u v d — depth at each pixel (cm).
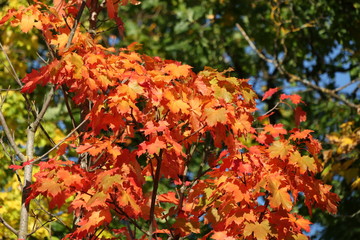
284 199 473
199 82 503
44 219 883
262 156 503
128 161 473
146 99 546
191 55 1402
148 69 523
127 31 1415
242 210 478
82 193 479
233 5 1482
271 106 1352
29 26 554
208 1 1483
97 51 526
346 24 1494
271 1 1472
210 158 608
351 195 1113
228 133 536
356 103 1455
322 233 1113
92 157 584
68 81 529
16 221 908
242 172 485
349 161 1052
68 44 544
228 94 512
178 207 551
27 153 574
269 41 1497
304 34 1540
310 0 1478
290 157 482
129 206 508
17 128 1086
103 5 655
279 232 474
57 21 573
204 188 543
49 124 1086
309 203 508
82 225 478
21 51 1185
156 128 459
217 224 522
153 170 552
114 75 498
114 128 501
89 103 595
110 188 453
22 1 1118
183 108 479
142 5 1461
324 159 1047
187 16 1461
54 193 454
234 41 1502
